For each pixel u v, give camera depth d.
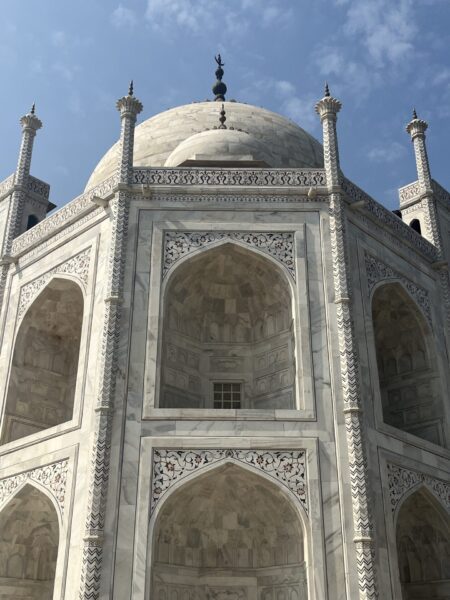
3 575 26.03
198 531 24.08
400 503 23.53
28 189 36.12
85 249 27.88
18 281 31.39
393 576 21.67
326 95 29.64
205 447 22.23
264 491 22.89
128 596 20.12
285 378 26.56
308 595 20.48
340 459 22.22
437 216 34.88
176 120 40.22
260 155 31.77
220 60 46.91
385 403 30.80
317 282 25.47
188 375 27.16
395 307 30.30
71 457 23.38
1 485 26.09
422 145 36.69
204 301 28.38
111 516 21.16
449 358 30.62
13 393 29.03
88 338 25.39
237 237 26.36
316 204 27.06
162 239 26.09
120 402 22.92
